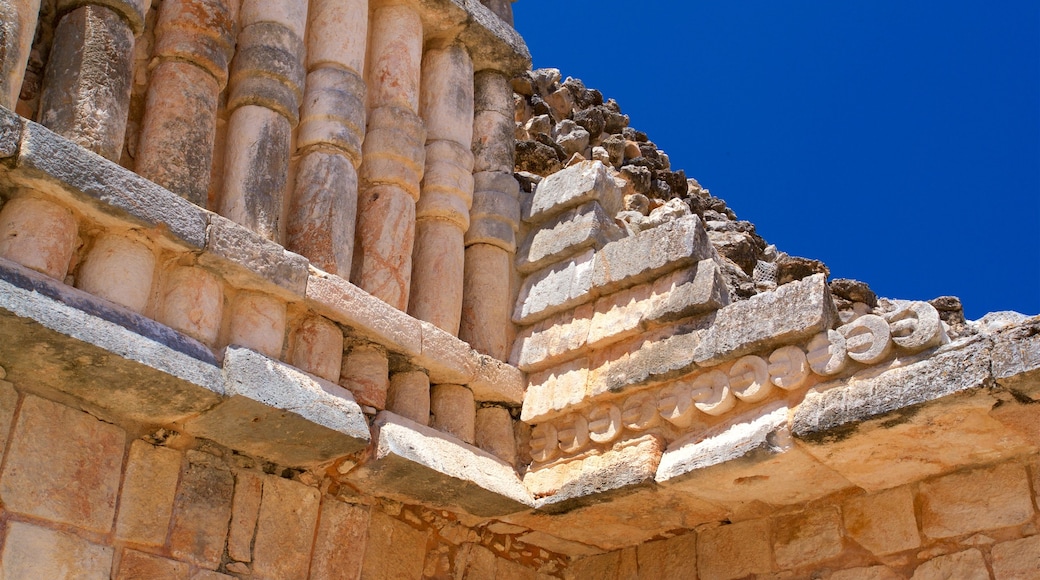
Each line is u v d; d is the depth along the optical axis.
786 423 6.09
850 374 5.98
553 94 10.95
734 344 6.34
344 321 6.40
